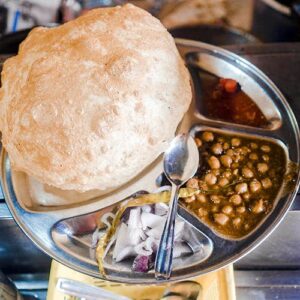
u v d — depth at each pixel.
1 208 0.39
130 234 0.36
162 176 0.38
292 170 0.37
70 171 0.34
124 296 0.39
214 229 0.36
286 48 0.45
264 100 0.42
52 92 0.34
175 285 0.39
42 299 0.47
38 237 0.36
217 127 0.41
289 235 0.40
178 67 0.38
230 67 0.43
